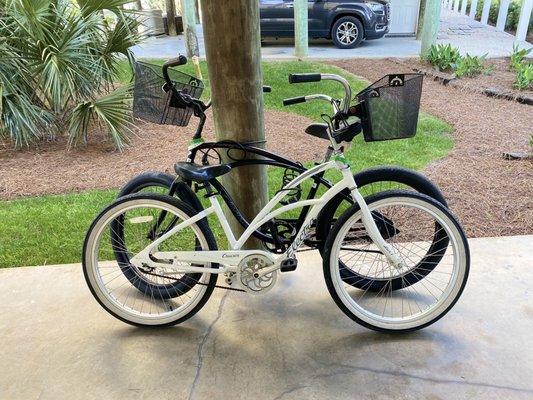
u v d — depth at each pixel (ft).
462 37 30.45
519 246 8.29
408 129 5.73
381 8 28.43
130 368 5.99
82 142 14.65
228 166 6.03
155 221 7.20
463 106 16.97
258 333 6.57
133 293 7.40
